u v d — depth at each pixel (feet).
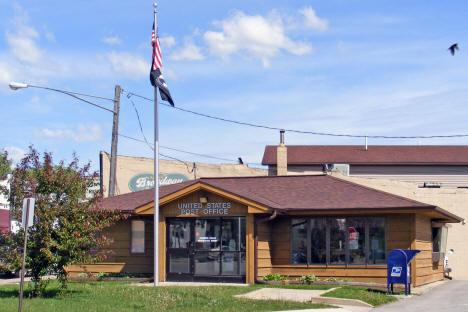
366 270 74.13
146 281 77.56
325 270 75.61
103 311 51.42
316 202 75.77
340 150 156.15
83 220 60.90
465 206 108.78
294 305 54.54
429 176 148.15
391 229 73.92
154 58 74.43
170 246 78.18
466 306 56.18
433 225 87.15
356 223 75.31
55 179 60.44
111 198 89.61
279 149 114.73
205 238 77.00
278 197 79.36
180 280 77.10
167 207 78.33
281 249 77.97
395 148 157.69
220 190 74.84
